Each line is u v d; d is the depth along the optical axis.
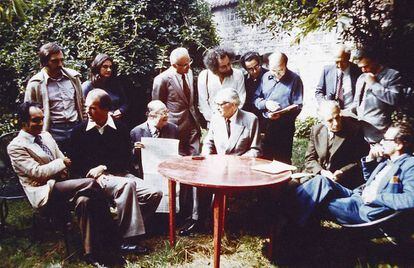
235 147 4.12
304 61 9.59
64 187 3.46
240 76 4.81
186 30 6.45
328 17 4.65
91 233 3.47
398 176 3.29
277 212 3.57
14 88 6.27
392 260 3.53
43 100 4.04
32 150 3.51
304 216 3.47
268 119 4.79
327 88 4.90
